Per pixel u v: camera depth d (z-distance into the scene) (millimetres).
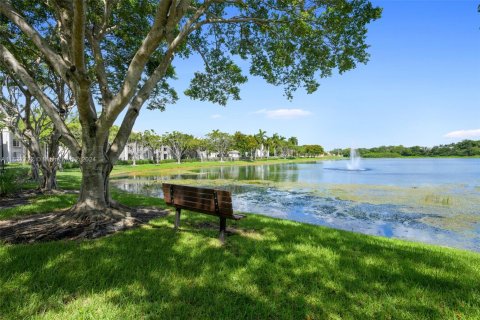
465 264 3957
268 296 2830
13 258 3578
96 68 7102
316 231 5691
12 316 2348
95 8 7395
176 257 3793
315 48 7324
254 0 7102
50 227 5262
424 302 2801
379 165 63000
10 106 11672
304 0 6203
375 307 2684
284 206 12344
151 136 60000
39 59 10297
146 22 8695
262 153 99625
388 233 8086
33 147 11430
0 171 12492
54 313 2410
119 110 5473
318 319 2479
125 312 2453
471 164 67875
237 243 4539
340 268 3590
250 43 8469
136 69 5285
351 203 13086
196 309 2557
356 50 6852
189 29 6449
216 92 10086
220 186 20406
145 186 20953
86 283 2957
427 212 11039
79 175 24781
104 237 4758
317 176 30219
